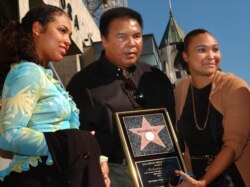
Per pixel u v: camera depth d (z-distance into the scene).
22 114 2.50
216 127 3.68
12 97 2.53
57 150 2.57
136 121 3.40
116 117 3.36
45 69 2.83
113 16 3.64
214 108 3.69
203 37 3.77
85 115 3.55
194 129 3.82
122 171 3.43
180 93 4.08
